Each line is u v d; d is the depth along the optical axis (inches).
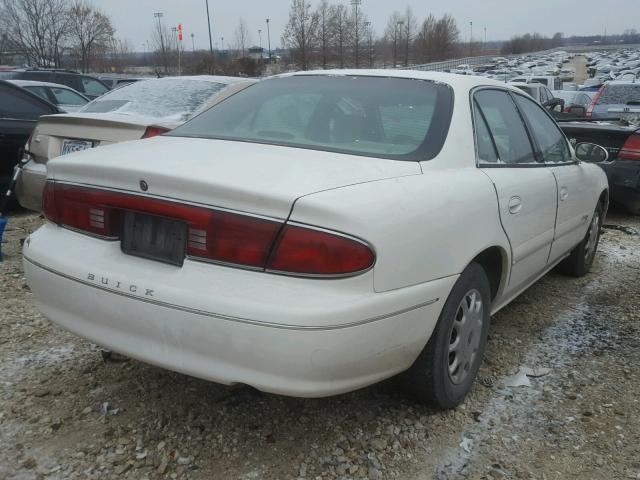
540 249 141.0
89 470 94.7
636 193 273.9
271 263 83.3
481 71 2281.0
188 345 87.1
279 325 81.0
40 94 421.1
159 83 245.0
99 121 192.9
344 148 106.5
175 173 88.7
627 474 97.6
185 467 96.1
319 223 82.4
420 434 106.3
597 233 201.3
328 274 82.5
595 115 540.7
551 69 2628.0
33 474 93.4
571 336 150.1
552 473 97.6
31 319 147.7
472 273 108.8
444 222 97.7
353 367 87.0
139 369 125.3
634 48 4338.1
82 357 129.6
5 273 179.2
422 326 96.0
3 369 123.3
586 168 175.9
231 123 122.1
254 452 100.1
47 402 112.3
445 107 116.1
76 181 100.4
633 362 136.0
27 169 205.6
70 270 97.3
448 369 108.0
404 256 89.7
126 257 95.2
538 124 154.8
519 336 149.3
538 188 133.4
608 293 183.6
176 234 90.2
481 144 120.0
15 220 245.3
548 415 113.6
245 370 84.4
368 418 110.3
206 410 111.3
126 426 105.8
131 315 91.1
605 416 113.7
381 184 92.3
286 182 86.3
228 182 85.4
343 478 95.0
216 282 85.3
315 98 123.0
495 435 106.9
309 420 109.2
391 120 113.8
